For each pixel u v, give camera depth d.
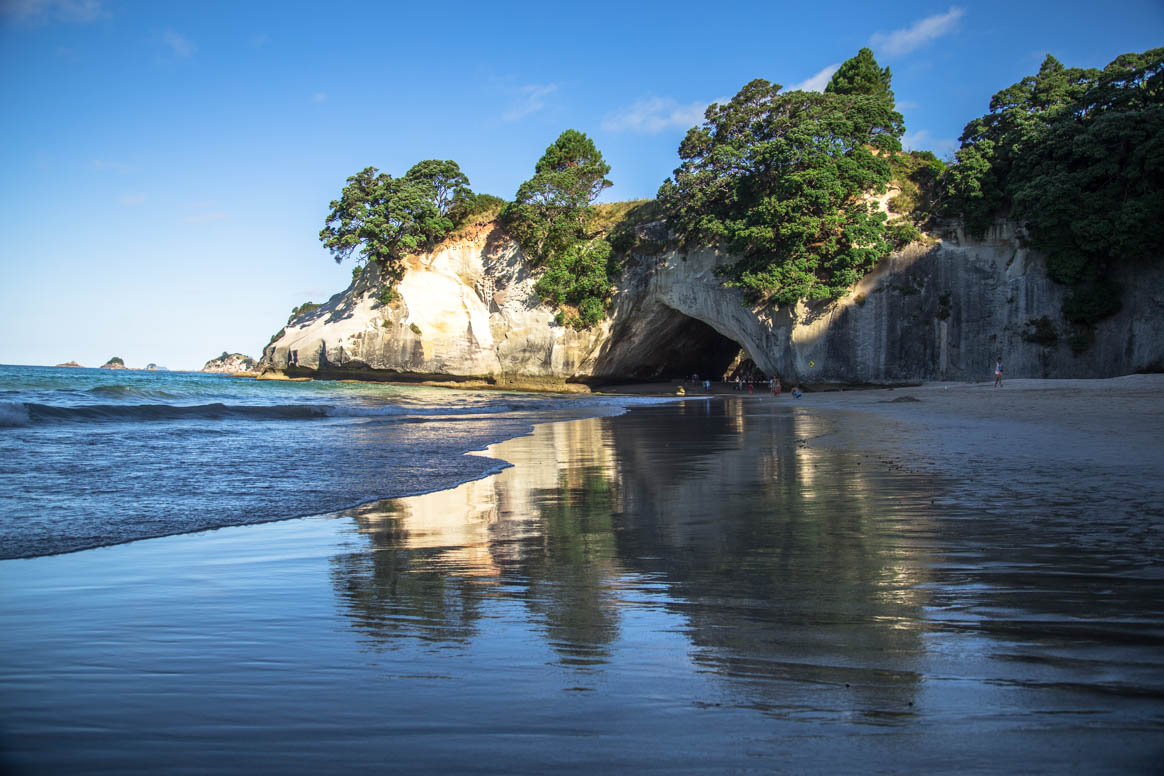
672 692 2.57
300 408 23.98
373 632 3.36
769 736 2.20
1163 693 2.40
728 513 6.46
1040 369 38.75
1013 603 3.47
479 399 40.31
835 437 14.43
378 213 60.06
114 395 31.02
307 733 2.33
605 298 56.31
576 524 6.22
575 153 60.38
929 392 33.47
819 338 44.81
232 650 3.13
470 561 4.88
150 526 6.20
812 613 3.43
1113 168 35.22
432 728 2.34
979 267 40.94
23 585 4.29
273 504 7.38
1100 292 36.38
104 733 2.34
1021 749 2.05
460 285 62.53
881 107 45.38
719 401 40.31
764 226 42.69
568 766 2.06
